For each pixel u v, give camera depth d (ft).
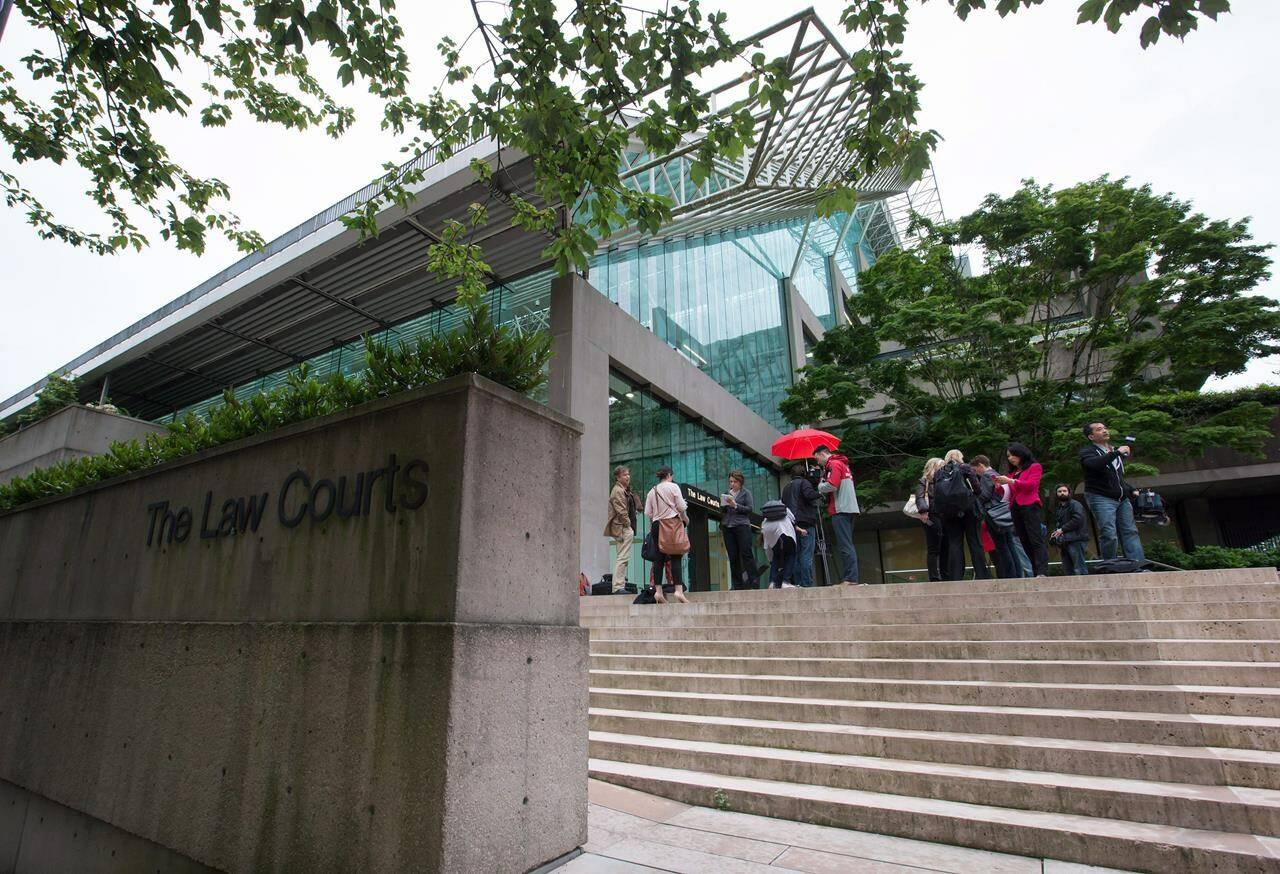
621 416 56.29
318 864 9.93
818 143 56.70
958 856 10.85
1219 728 13.14
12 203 23.40
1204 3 12.21
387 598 10.61
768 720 17.42
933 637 21.04
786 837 11.81
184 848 11.88
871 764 13.89
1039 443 59.21
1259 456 55.77
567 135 17.19
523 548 11.23
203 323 63.57
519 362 12.46
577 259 18.72
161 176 22.39
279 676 11.34
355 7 16.72
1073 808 11.70
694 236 77.56
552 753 10.87
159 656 13.66
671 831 12.16
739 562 33.88
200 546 14.20
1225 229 53.78
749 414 79.15
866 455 72.84
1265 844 10.00
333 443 12.37
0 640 18.63
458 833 8.91
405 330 64.18
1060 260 57.57
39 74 20.40
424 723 9.30
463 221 49.78
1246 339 53.06
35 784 15.67
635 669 23.03
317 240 52.80
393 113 21.13
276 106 24.03
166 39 17.99
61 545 18.44
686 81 16.71
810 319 104.94
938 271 63.72
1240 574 21.40
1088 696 15.34
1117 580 22.81
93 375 75.10
